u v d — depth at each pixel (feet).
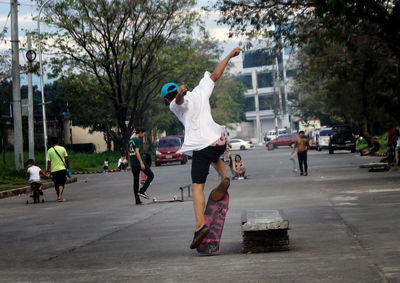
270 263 18.58
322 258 18.94
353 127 178.60
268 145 223.30
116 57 143.84
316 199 42.50
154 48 147.33
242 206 40.34
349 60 93.09
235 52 21.68
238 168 75.72
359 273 16.14
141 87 156.97
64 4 137.28
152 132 219.61
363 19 64.03
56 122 188.85
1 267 21.48
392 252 19.34
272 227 20.39
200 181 20.90
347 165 93.81
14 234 32.81
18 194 74.84
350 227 26.58
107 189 73.15
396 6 60.34
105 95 151.53
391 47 67.97
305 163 75.31
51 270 20.11
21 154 97.45
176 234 28.12
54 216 42.91
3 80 98.27
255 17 67.00
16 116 96.99
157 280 16.99
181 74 157.79
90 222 36.68
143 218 36.86
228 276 16.89
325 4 51.98
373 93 107.65
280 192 51.16
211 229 21.61
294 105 231.91
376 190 46.60
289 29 69.56
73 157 159.02
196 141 20.76
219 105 265.75
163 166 139.54
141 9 140.87
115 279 17.56
